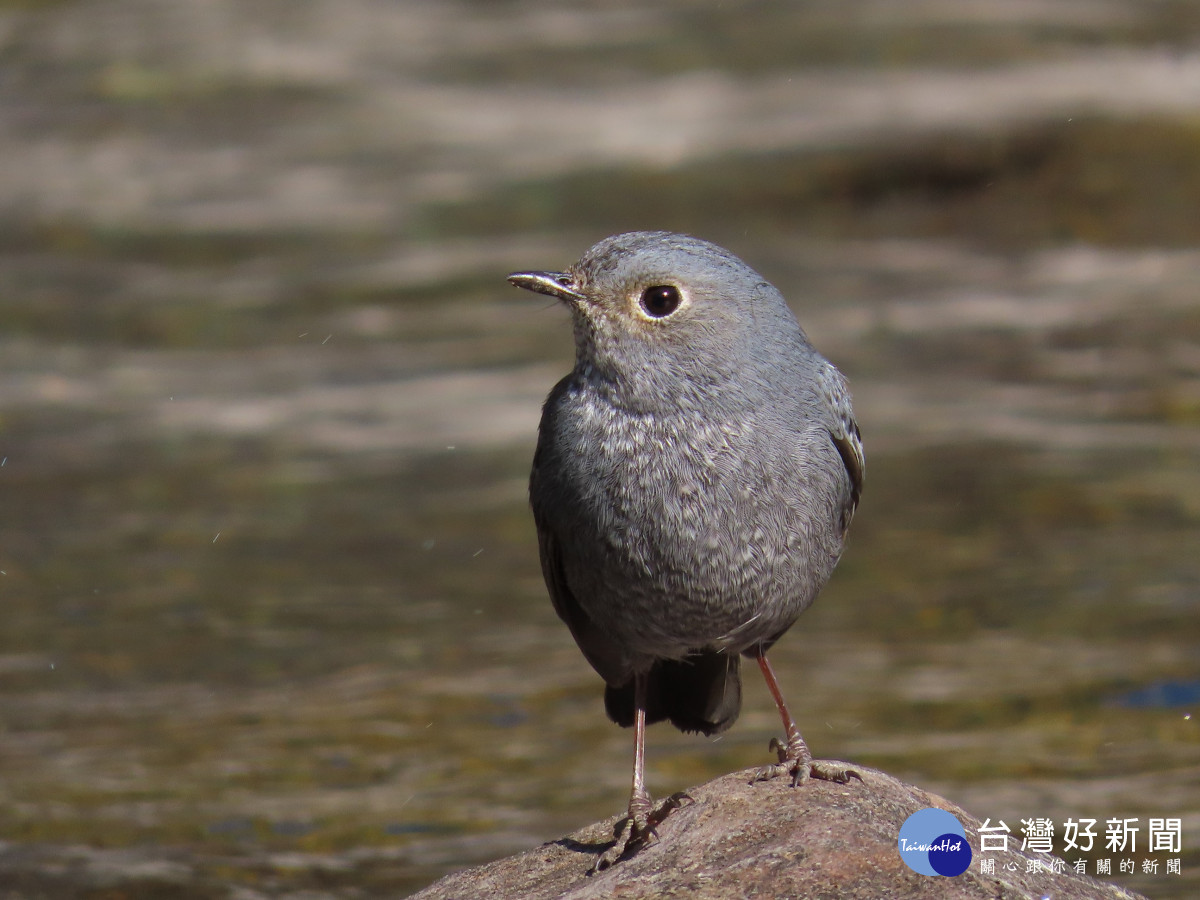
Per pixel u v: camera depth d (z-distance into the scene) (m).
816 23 35.66
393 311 22.66
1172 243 23.50
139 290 23.77
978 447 16.05
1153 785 8.96
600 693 10.84
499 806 9.13
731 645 6.85
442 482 15.89
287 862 8.45
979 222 24.88
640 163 28.41
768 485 6.54
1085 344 19.53
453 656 11.50
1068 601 12.02
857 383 18.53
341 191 28.11
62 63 34.22
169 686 10.97
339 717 10.46
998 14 35.09
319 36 36.28
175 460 16.64
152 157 29.66
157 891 8.05
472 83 33.47
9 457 16.84
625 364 6.57
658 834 6.35
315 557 13.84
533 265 24.39
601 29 36.81
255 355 20.84
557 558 7.12
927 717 10.09
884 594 12.46
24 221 27.00
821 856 5.75
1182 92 28.48
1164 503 14.18
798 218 25.73
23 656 11.52
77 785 9.40
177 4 38.00
